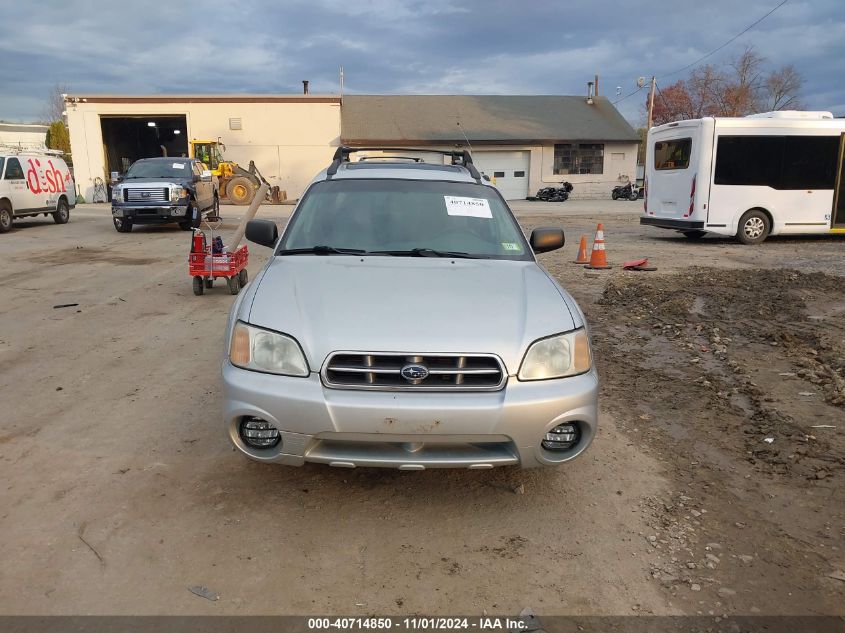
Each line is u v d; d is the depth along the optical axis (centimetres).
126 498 341
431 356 300
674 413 477
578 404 313
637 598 273
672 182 1591
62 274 1046
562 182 3984
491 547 307
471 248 420
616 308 824
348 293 339
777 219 1544
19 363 571
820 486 367
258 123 3759
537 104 4394
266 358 311
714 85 5759
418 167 514
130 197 1662
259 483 360
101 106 3619
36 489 349
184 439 414
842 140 1526
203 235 873
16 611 256
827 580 284
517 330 317
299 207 452
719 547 309
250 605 264
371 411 293
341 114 3988
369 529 319
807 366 573
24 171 1788
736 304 834
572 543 311
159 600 265
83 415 453
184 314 768
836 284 981
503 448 311
